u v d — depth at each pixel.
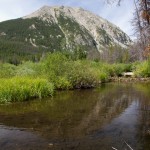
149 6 8.04
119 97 20.09
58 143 9.07
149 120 12.45
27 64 33.72
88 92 23.23
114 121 12.20
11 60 101.69
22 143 9.03
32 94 19.00
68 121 12.17
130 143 9.13
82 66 27.25
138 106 16.20
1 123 11.71
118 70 42.97
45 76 24.22
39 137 9.72
